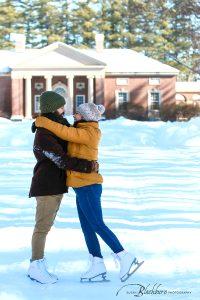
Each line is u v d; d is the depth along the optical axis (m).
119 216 11.22
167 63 97.56
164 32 98.56
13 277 6.88
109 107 72.12
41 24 109.81
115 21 103.31
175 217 11.13
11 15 108.25
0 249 8.39
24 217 11.09
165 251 8.22
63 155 6.78
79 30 106.62
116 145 33.09
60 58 69.44
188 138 33.03
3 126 35.78
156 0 63.03
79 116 7.05
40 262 6.74
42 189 6.89
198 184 16.44
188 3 60.91
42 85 71.06
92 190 6.88
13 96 69.12
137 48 100.06
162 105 72.44
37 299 5.93
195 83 85.88
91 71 69.56
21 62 68.88
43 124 6.85
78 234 9.41
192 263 7.50
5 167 20.97
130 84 72.38
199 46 66.50
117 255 6.74
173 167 21.27
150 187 15.75
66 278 6.89
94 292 6.22
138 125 36.16
